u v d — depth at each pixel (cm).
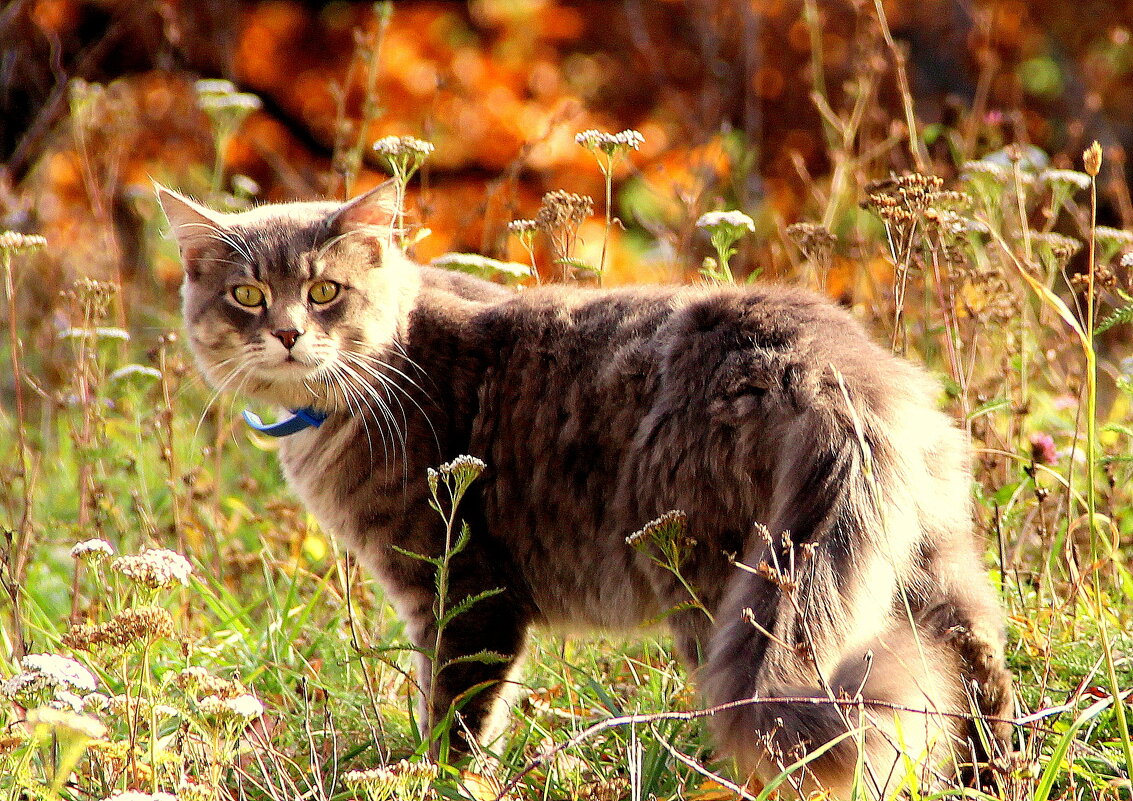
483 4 1983
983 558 709
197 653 735
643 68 1928
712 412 575
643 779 559
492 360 682
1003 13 1867
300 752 636
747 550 567
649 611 627
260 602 798
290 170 1691
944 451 585
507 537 671
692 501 581
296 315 685
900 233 761
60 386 1174
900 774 515
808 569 521
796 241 862
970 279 834
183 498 934
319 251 696
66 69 1873
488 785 576
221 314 709
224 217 731
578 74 1955
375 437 681
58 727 446
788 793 525
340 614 798
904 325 826
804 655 490
